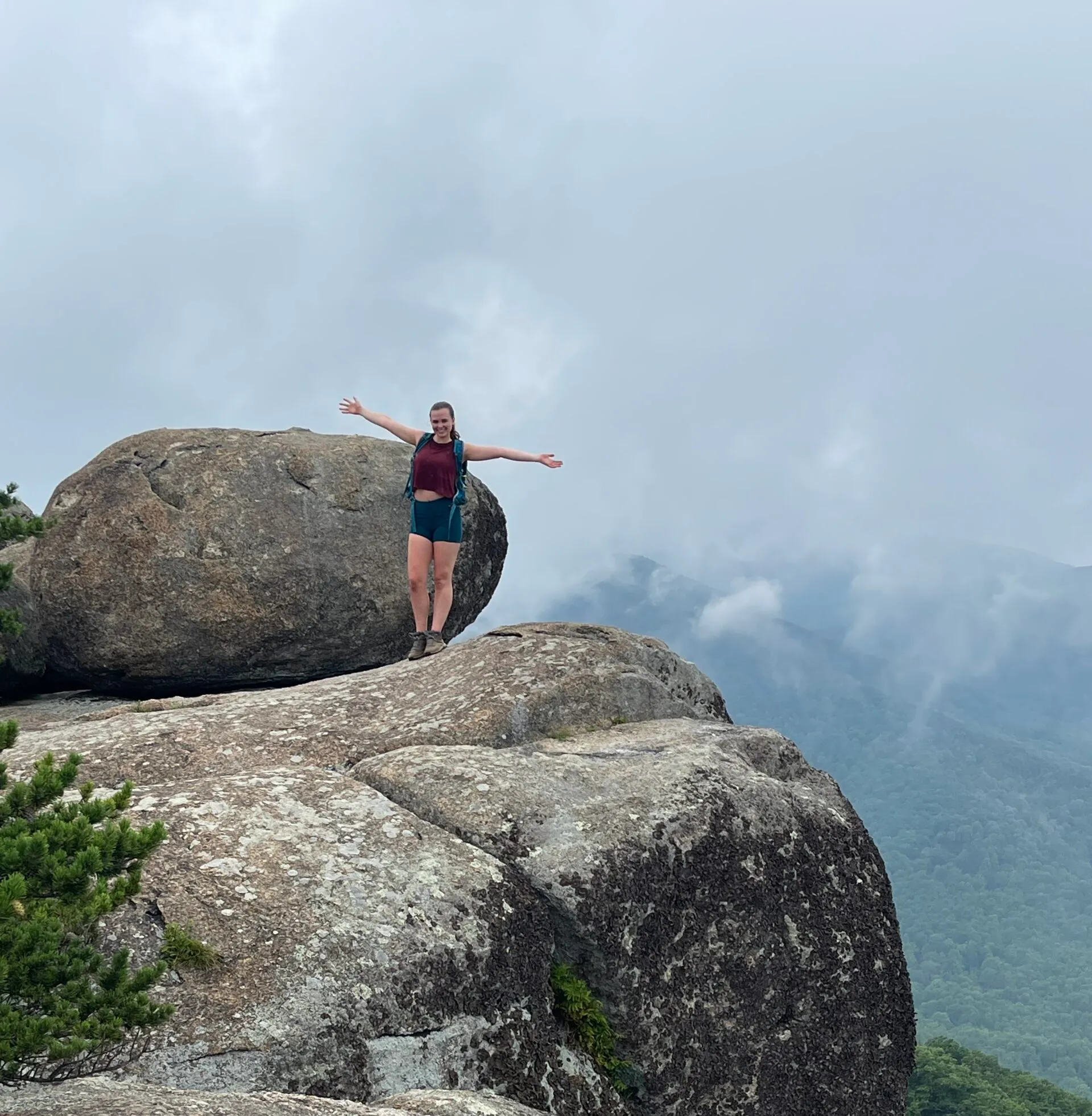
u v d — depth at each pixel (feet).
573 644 33.68
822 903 27.14
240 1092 14.82
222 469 48.70
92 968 14.47
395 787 25.41
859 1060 26.84
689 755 28.14
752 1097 24.76
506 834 23.95
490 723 29.48
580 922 22.86
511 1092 20.58
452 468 39.65
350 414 40.65
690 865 24.91
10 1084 13.79
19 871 14.19
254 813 23.26
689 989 24.21
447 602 40.16
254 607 47.57
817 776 31.19
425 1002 19.83
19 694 49.65
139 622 47.06
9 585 43.19
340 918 20.39
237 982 18.67
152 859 21.12
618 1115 22.41
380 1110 13.64
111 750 28.96
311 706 32.32
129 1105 12.70
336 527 49.21
